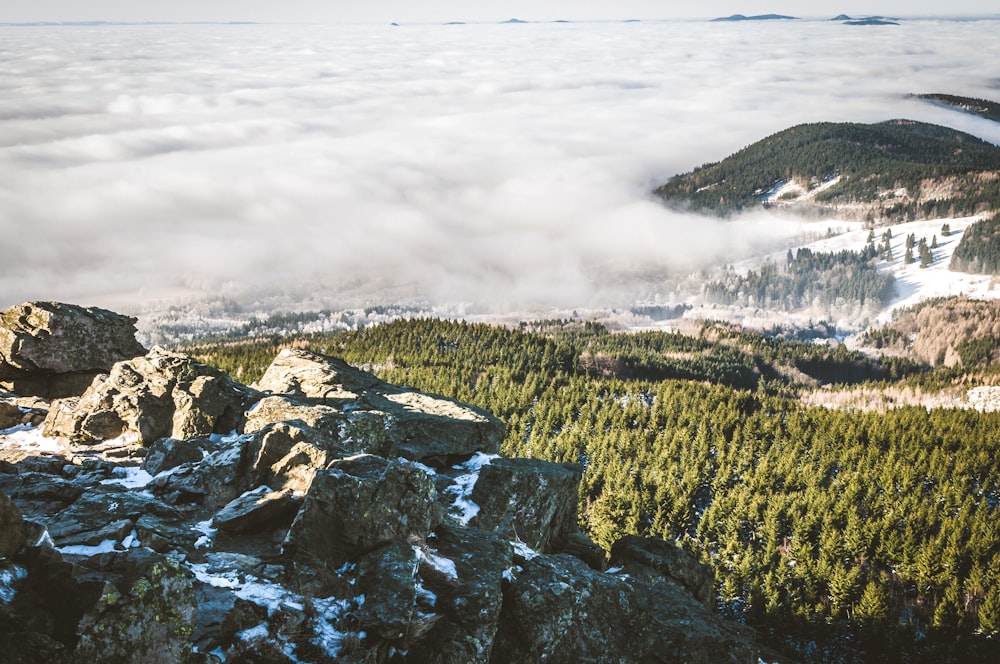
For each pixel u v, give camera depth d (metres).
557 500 26.33
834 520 98.00
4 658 11.87
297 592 17.05
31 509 20.08
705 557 93.31
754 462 123.56
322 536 18.58
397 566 17.86
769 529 93.94
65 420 26.64
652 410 153.00
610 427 141.38
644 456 121.31
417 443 28.33
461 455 28.80
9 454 24.58
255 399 28.06
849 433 134.25
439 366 190.25
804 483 114.69
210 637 14.67
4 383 30.83
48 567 13.56
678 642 19.64
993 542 91.19
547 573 19.73
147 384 27.30
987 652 74.12
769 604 79.50
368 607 16.67
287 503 20.33
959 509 104.06
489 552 20.03
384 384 34.28
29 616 12.70
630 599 20.28
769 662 20.77
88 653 12.65
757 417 142.62
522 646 18.17
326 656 15.67
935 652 75.88
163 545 17.78
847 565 90.50
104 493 20.19
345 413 27.05
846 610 79.88
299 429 22.91
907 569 86.69
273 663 15.11
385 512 19.22
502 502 25.06
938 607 77.25
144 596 13.48
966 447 128.88
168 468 23.45
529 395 160.88
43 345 30.86
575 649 18.66
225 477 22.06
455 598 17.92
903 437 131.88
